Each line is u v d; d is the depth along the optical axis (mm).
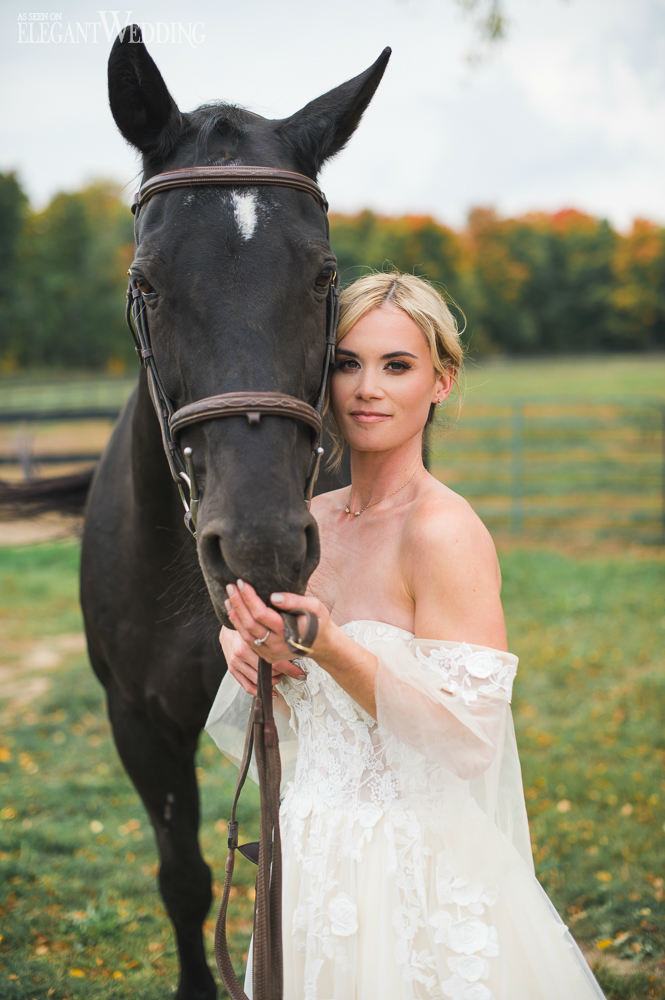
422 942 1479
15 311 45344
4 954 2924
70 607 7824
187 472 1624
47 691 5773
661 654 6223
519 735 4961
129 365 46906
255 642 1401
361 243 54062
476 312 55375
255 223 1638
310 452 1622
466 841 1496
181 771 2605
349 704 1562
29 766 4723
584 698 5500
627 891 3268
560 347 58281
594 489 12656
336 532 1731
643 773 4383
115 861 3709
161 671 2426
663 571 8625
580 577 8398
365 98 1901
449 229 55438
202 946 2703
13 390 27484
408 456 1684
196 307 1591
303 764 1655
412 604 1601
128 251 48281
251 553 1391
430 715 1456
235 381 1525
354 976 1494
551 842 3678
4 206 47000
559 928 1578
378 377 1609
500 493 12594
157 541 2309
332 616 1663
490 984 1447
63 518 3607
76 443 16250
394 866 1495
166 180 1704
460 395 1788
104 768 4703
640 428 13227
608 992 2697
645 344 58031
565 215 59844
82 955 2967
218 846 3814
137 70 1770
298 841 1597
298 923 1555
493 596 1550
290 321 1608
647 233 56906
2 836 3840
